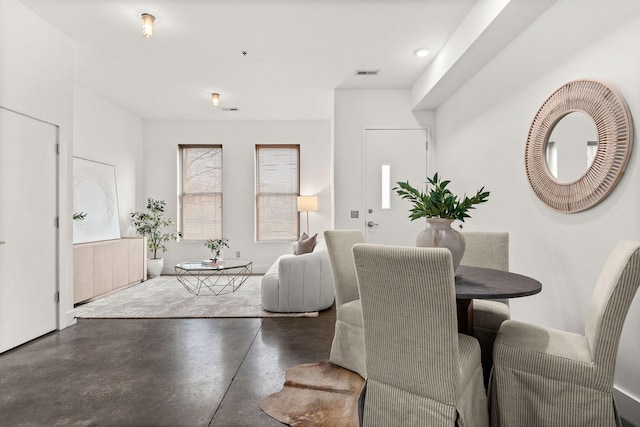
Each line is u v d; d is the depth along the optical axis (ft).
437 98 13.01
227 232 19.53
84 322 10.57
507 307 7.16
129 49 11.14
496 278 5.84
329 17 9.30
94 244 13.41
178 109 17.69
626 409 5.48
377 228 14.30
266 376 7.03
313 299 11.68
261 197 19.79
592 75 6.24
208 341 8.99
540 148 7.50
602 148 5.94
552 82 7.32
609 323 4.25
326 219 19.58
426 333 4.25
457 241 5.86
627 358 5.56
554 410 4.57
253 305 12.44
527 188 8.22
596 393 4.34
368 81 13.75
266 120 19.67
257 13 9.11
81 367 7.44
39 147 9.26
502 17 7.75
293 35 10.26
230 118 19.33
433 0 8.58
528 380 4.76
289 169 19.84
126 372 7.20
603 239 6.05
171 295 13.98
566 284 6.95
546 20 7.48
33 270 9.04
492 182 9.84
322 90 14.82
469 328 5.83
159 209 18.47
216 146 19.77
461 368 4.42
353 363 7.16
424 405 4.37
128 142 18.02
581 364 4.41
